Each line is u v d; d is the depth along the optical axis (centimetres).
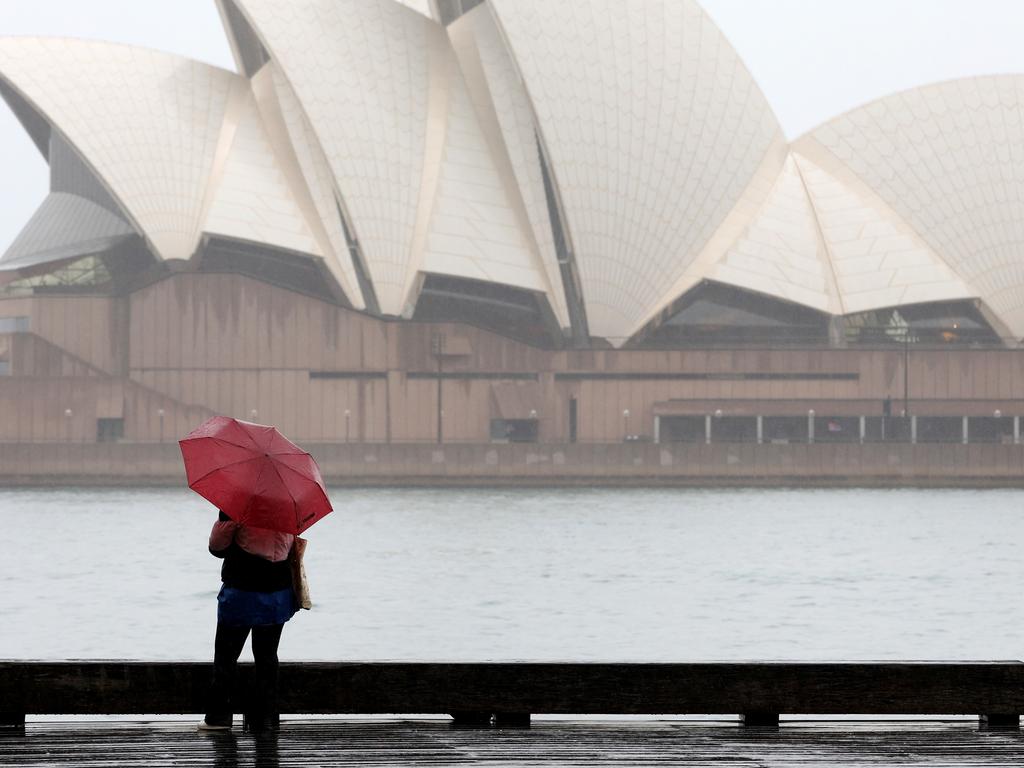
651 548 4606
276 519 862
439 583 3716
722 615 3159
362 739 895
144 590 3547
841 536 5022
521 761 812
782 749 866
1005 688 935
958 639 2822
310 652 2605
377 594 3488
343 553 4459
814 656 2600
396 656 2548
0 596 3428
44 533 5125
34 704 902
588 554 4428
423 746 868
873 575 3950
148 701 909
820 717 1068
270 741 880
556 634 2864
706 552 4506
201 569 4016
